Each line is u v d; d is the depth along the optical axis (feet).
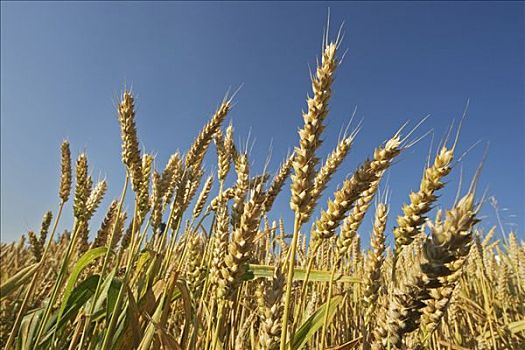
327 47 0.71
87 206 1.31
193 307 0.92
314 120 0.67
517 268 1.82
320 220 0.71
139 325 0.88
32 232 1.67
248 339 1.06
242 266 0.70
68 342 1.10
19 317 0.90
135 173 1.03
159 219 1.08
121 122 1.03
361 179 0.69
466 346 1.41
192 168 1.11
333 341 1.28
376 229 0.89
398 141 0.70
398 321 0.49
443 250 0.47
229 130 1.20
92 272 1.42
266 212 1.06
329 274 1.14
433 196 0.70
